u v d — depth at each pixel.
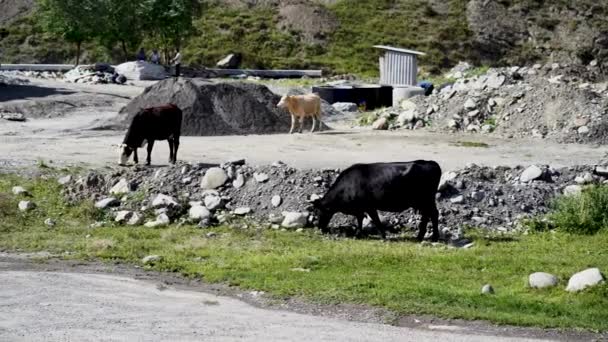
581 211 18.59
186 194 19.77
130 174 20.56
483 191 19.92
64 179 20.81
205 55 64.25
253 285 13.48
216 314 12.02
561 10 74.88
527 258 15.62
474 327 11.43
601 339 11.00
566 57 69.75
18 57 62.88
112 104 39.78
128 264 15.25
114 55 63.53
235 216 18.92
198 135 30.50
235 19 70.44
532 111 32.25
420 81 51.47
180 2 61.31
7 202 19.31
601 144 30.12
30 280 13.98
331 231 18.09
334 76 60.69
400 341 10.75
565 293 12.95
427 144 29.27
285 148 27.59
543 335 11.13
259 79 56.66
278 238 17.39
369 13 73.44
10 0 70.25
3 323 11.41
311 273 14.27
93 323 11.45
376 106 42.06
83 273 14.54
